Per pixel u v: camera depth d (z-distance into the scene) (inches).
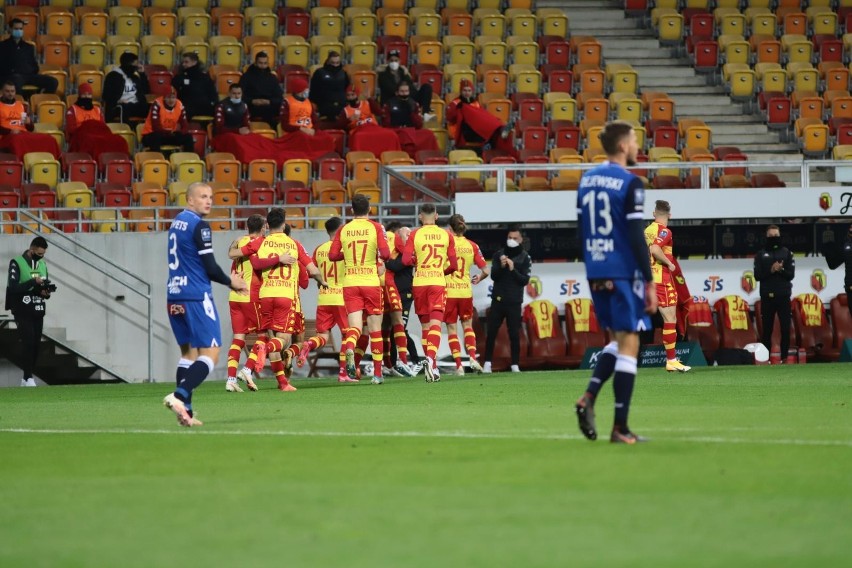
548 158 3523.6
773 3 4475.9
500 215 2829.7
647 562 645.9
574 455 1019.9
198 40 3946.9
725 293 2952.8
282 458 1059.3
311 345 2244.1
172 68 3841.0
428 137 3518.7
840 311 2989.7
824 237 3009.4
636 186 1069.8
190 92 3496.6
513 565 643.5
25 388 2490.2
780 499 816.3
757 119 4028.1
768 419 1326.3
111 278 2849.4
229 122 3376.0
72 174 3117.6
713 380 2081.7
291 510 811.4
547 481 895.7
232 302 2133.4
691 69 4217.5
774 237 2751.0
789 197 2918.3
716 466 948.6
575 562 647.8
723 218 2918.3
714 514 770.2
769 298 2770.7
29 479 986.1
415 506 812.6
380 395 1872.5
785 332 2778.1
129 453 1133.7
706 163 3093.0
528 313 2893.7
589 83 4023.1
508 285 2645.2
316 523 765.9
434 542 703.7
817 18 4370.1
